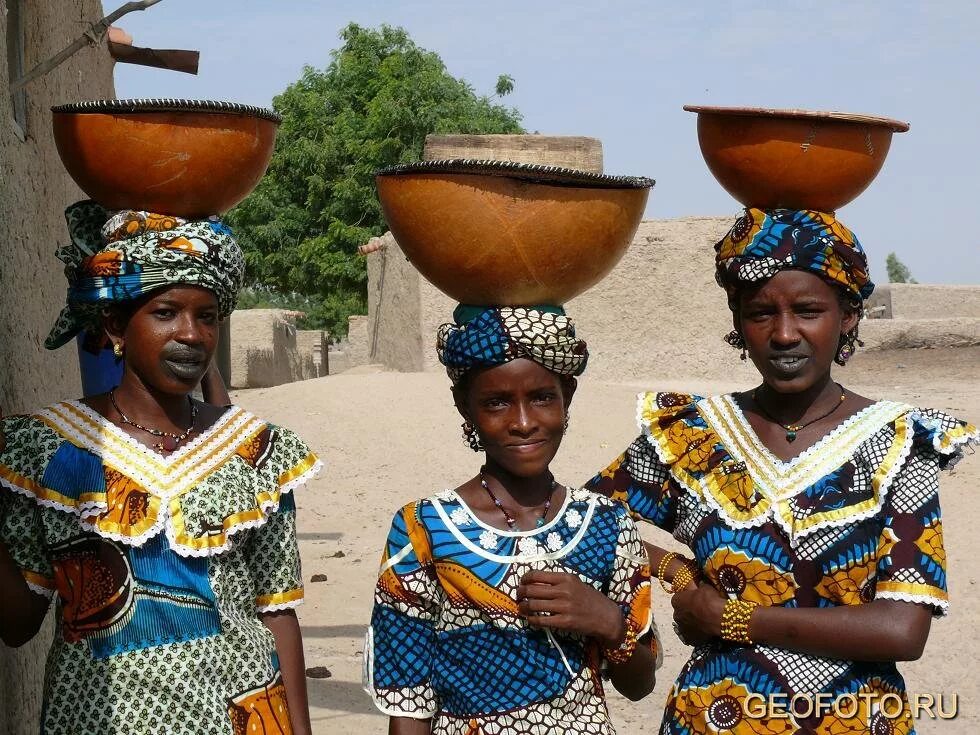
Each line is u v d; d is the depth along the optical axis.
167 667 2.97
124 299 3.09
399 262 19.95
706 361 19.09
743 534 3.19
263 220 35.59
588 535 3.06
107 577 2.99
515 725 2.93
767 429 3.27
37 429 3.09
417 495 11.29
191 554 3.02
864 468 3.14
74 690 2.96
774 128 3.19
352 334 32.50
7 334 4.65
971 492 10.32
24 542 3.03
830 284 3.19
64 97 7.07
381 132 33.97
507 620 2.96
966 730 5.56
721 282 3.38
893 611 3.02
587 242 2.95
